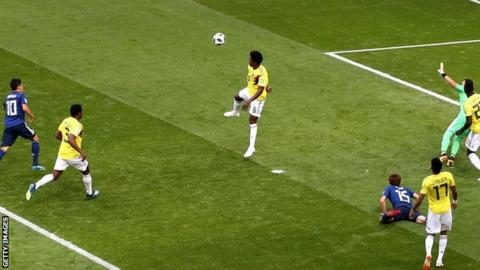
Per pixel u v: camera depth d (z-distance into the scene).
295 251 52.81
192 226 55.09
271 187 59.06
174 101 69.69
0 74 73.19
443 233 51.66
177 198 57.84
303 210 56.72
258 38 81.19
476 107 59.50
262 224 55.31
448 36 83.31
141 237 54.00
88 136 64.62
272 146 63.75
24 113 60.00
